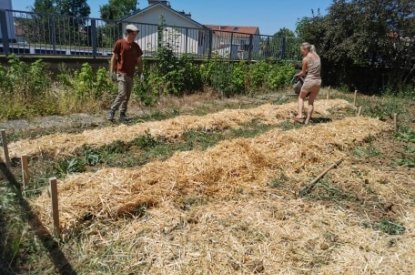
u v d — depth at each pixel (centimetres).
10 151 497
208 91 1093
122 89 694
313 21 1447
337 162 537
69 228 331
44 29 987
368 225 372
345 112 931
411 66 1350
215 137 643
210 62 1168
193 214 369
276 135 592
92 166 495
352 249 328
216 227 350
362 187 459
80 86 827
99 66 1029
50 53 1014
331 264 307
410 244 338
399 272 298
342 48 1320
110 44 1118
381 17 1261
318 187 456
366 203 422
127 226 344
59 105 766
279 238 338
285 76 1330
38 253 305
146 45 1334
